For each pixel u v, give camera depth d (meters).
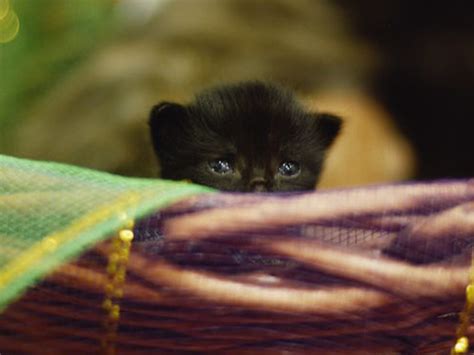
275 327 0.33
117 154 0.58
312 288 0.33
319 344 0.34
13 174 0.34
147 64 0.60
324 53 0.58
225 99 0.49
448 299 0.33
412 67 0.58
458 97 0.58
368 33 0.59
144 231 0.33
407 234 0.33
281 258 0.33
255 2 0.59
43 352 0.34
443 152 0.58
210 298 0.33
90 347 0.34
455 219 0.33
